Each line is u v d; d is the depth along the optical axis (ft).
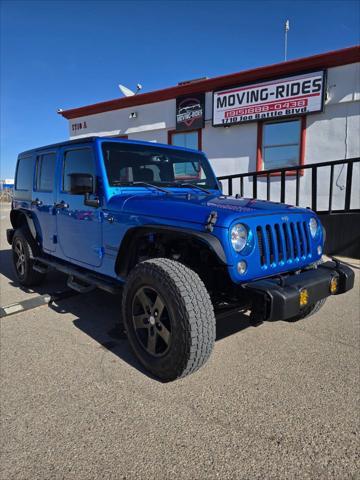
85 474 6.23
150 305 9.18
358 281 17.76
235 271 8.46
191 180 14.39
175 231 8.99
